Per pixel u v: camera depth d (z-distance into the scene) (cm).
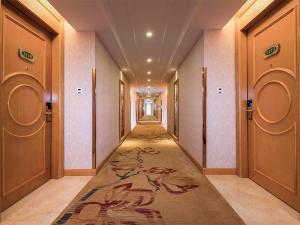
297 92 227
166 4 284
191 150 465
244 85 341
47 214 221
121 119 726
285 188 247
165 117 1317
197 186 301
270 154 279
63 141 353
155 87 1229
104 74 441
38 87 304
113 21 335
